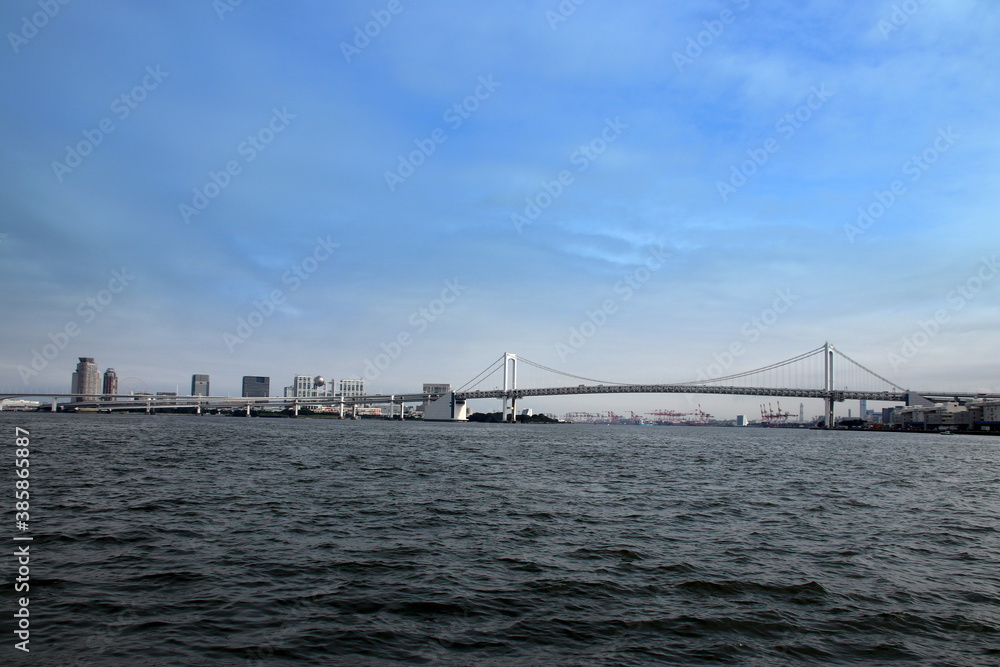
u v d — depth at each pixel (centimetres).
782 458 6912
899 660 1172
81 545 1855
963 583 1673
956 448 10956
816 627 1327
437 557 1817
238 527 2169
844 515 2745
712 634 1275
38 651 1098
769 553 1970
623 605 1438
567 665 1110
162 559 1723
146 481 3356
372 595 1457
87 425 12038
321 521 2317
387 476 3941
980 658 1187
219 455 5350
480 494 3161
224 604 1374
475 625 1293
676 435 18175
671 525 2420
